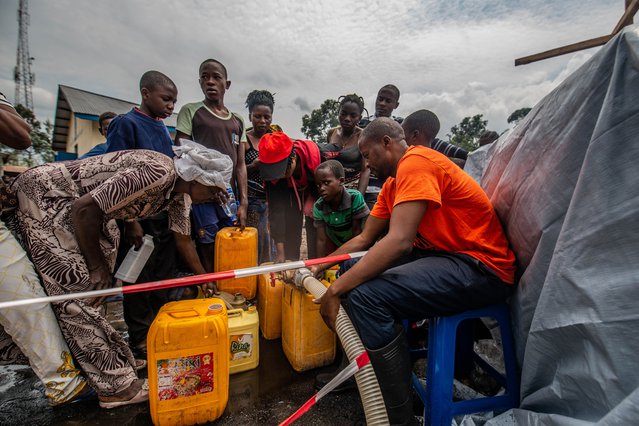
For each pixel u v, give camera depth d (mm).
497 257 1445
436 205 1367
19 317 1495
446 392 1396
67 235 1556
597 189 962
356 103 3168
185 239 2096
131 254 1904
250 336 2029
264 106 3537
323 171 2432
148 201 1667
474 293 1379
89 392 1783
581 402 973
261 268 1595
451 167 1489
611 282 898
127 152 1644
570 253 1026
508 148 1686
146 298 2223
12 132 1400
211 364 1581
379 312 1348
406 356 1391
